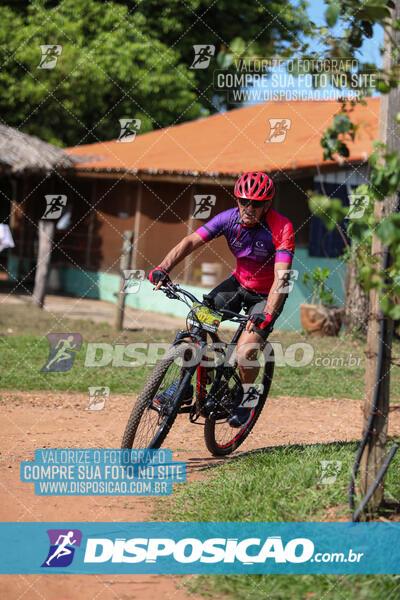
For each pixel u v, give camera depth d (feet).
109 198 72.84
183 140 77.82
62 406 29.07
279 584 13.47
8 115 101.24
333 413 30.17
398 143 14.65
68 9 97.19
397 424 27.22
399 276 15.57
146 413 20.18
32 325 52.26
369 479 15.66
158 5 100.32
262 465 20.10
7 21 99.35
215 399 20.49
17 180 85.05
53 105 100.12
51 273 79.77
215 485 18.60
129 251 51.90
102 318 58.85
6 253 91.56
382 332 15.25
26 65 98.58
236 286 21.42
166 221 66.69
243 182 19.29
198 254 64.08
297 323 57.82
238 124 77.46
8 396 30.45
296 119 70.03
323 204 12.69
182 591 13.51
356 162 53.01
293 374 39.22
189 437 24.79
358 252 14.55
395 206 14.74
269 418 28.71
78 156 74.23
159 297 66.85
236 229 20.20
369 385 15.62
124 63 95.61
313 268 58.39
